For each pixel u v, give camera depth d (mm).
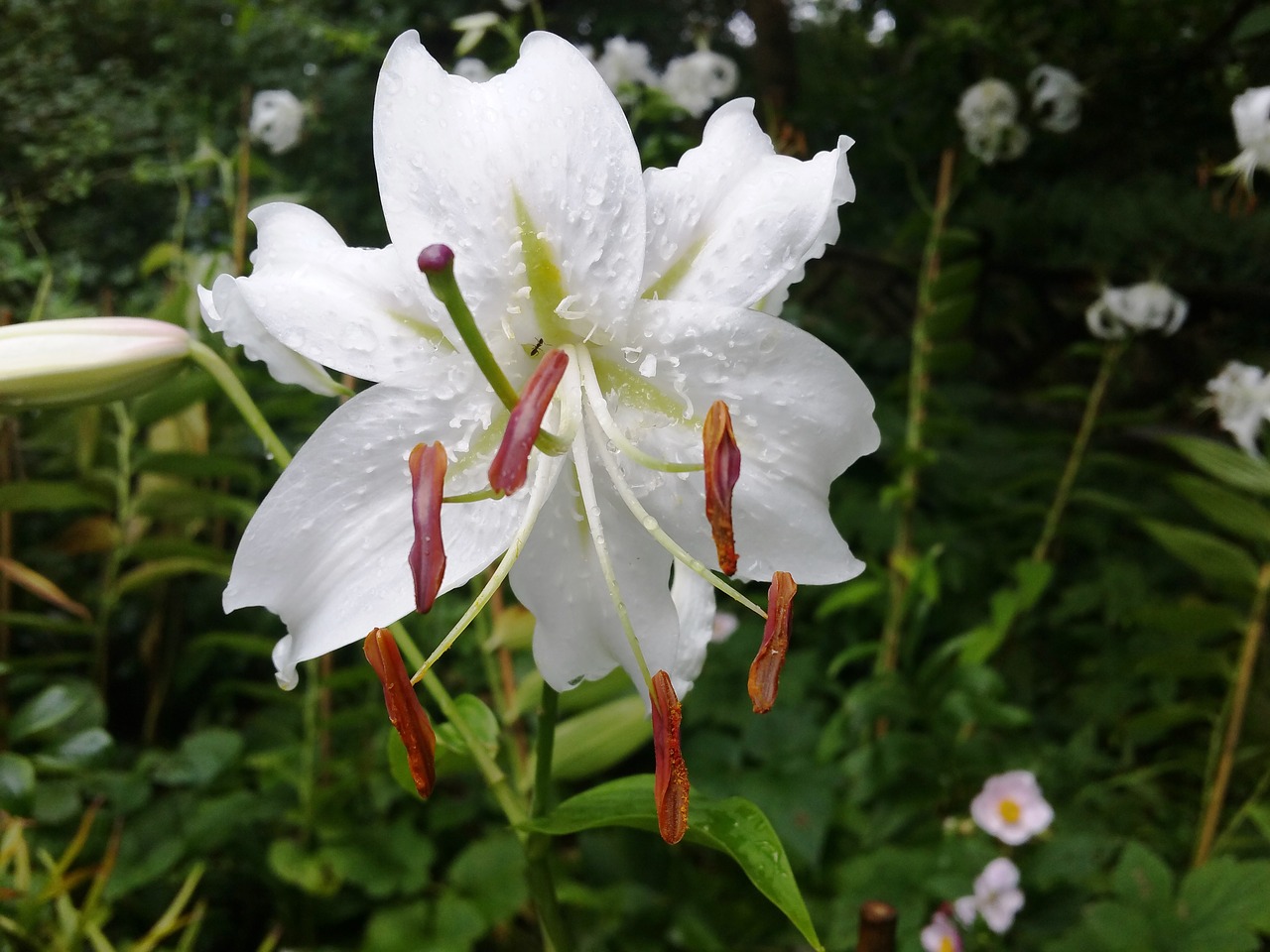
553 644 216
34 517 677
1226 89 895
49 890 340
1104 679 731
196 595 671
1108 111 942
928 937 460
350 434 192
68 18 1101
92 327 243
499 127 190
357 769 568
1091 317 700
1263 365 1117
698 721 632
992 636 559
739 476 204
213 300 209
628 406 207
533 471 206
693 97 711
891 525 771
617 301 195
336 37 757
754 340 196
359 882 511
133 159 1002
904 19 996
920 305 672
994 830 493
